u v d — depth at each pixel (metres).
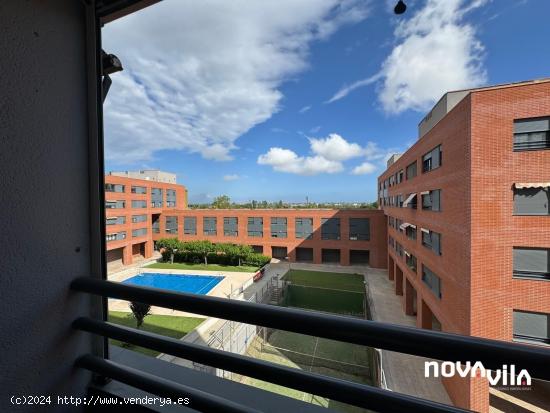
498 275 6.61
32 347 0.89
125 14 1.12
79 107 1.04
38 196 0.90
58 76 0.96
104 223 1.12
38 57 0.90
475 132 6.80
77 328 1.00
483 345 0.51
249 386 1.02
